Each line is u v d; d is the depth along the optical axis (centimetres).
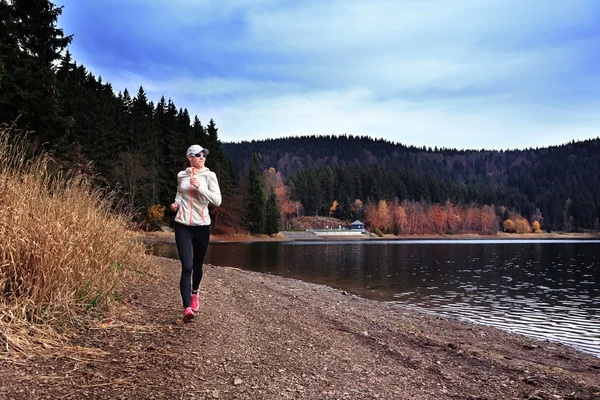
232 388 271
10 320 314
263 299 721
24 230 359
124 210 693
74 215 431
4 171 404
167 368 289
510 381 373
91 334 342
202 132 5878
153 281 643
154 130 5719
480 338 696
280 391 277
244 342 389
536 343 696
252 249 3975
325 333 502
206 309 505
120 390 243
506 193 17538
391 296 1265
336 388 297
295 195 13888
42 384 237
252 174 7075
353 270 2078
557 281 1752
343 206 14050
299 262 2516
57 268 366
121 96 6556
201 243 419
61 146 1398
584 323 909
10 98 1188
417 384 337
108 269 468
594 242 8306
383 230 11912
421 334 597
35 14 1470
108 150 4069
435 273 2008
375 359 407
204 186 409
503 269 2303
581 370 504
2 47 1225
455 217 13238
